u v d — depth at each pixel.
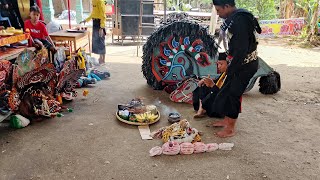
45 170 2.86
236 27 3.13
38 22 4.87
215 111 3.59
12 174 2.79
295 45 10.24
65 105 4.45
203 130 3.78
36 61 3.95
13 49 4.35
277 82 5.12
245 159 3.14
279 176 2.87
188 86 4.74
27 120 3.76
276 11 13.96
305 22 11.25
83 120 3.95
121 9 9.45
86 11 13.05
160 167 2.96
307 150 3.36
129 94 5.00
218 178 2.82
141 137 3.54
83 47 7.04
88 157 3.09
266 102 4.80
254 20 3.22
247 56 3.31
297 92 5.32
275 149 3.36
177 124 3.54
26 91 3.85
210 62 4.91
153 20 9.56
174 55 4.99
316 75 6.50
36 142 3.36
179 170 2.92
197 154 3.22
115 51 8.67
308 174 2.92
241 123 3.99
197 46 4.88
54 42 5.60
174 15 5.30
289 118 4.20
